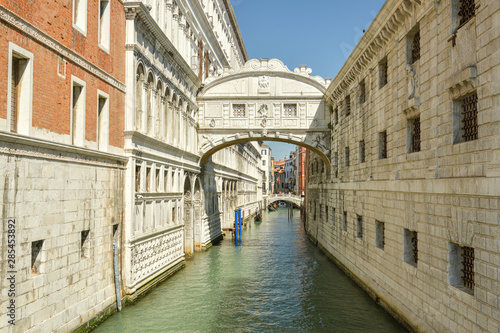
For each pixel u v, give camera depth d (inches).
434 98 454.0
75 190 481.1
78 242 488.4
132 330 543.2
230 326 575.2
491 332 341.4
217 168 1445.6
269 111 1080.2
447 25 426.0
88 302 513.3
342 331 548.7
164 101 800.3
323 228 1193.4
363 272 739.4
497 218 334.3
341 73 863.1
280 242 1422.2
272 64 1081.4
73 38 481.1
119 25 609.9
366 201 719.7
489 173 343.9
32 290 399.5
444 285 423.5
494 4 340.2
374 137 679.1
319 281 827.4
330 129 1059.3
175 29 893.8
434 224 448.1
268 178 5022.1
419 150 518.6
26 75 398.0
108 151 571.5
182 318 601.9
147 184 722.2
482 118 359.6
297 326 574.2
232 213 1845.5
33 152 401.4
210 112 1088.2
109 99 576.7
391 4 546.9
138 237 650.2
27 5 395.9
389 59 611.8
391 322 569.9
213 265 989.2
